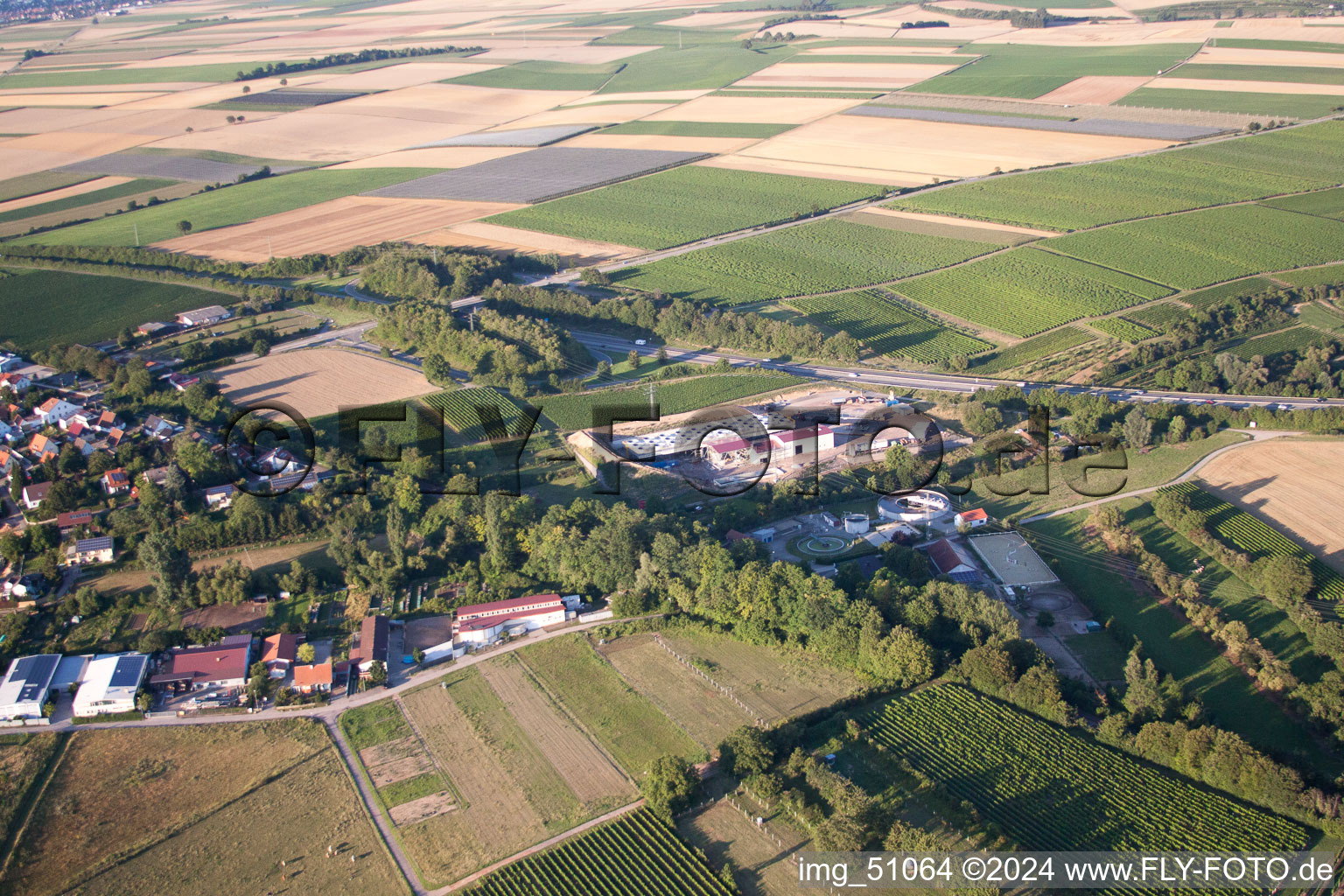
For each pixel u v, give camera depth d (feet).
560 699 563.89
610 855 454.81
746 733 506.89
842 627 574.97
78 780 514.27
